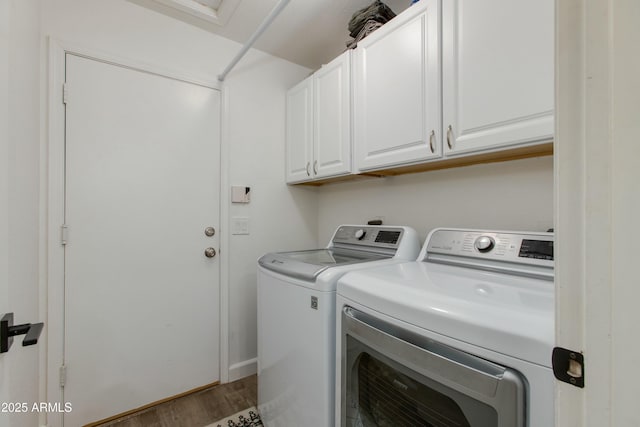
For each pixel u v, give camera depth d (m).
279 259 1.40
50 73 1.36
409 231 1.47
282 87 2.21
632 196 0.31
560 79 0.37
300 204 2.32
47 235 1.36
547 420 0.49
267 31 1.87
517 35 0.96
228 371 1.91
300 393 1.13
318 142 1.86
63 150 1.40
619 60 0.32
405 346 0.72
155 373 1.67
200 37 1.83
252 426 1.50
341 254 1.58
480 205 1.40
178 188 1.75
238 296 1.98
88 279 1.47
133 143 1.60
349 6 1.65
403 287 0.80
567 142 0.36
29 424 1.02
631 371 0.31
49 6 1.38
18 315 0.81
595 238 0.34
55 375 1.38
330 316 1.03
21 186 0.87
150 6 1.62
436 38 1.19
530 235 1.00
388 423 0.83
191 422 1.53
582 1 0.34
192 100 1.80
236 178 1.98
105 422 1.51
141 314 1.62
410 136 1.30
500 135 1.01
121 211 1.57
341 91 1.68
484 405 0.58
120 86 1.56
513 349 0.54
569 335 0.36
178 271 1.75
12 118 0.72
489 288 0.78
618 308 0.32
